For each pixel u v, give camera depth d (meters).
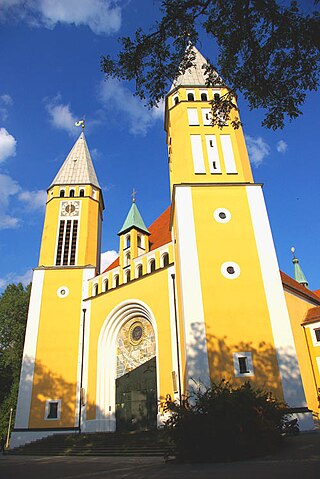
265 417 14.06
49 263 40.81
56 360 35.94
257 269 25.72
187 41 14.16
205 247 26.45
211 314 24.09
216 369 22.47
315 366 32.53
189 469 11.84
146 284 33.09
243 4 12.64
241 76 14.29
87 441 26.98
